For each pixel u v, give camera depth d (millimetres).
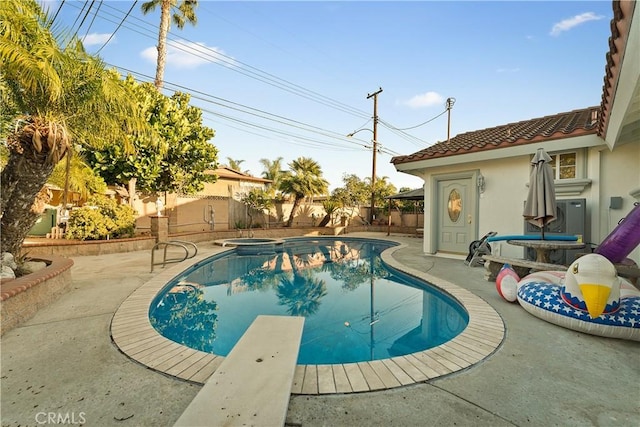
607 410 2240
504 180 8391
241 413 1973
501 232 8414
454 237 9641
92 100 5570
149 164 12359
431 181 10086
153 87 13133
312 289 7105
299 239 16906
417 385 2582
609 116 4883
